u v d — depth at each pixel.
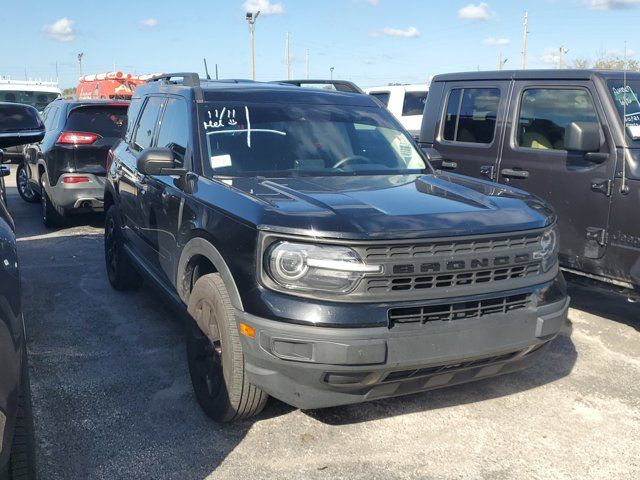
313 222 3.14
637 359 4.81
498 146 6.05
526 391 4.26
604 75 5.22
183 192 4.19
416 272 3.16
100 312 5.74
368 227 3.13
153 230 4.86
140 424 3.79
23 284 6.59
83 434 3.67
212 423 3.80
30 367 4.56
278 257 3.14
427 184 4.12
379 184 4.05
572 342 5.14
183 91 4.87
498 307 3.38
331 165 4.45
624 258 4.94
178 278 4.20
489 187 4.15
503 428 3.78
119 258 6.15
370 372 3.09
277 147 4.45
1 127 4.27
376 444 3.59
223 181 3.99
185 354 4.81
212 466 3.37
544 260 3.58
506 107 6.01
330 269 3.08
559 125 5.54
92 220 10.20
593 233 5.14
